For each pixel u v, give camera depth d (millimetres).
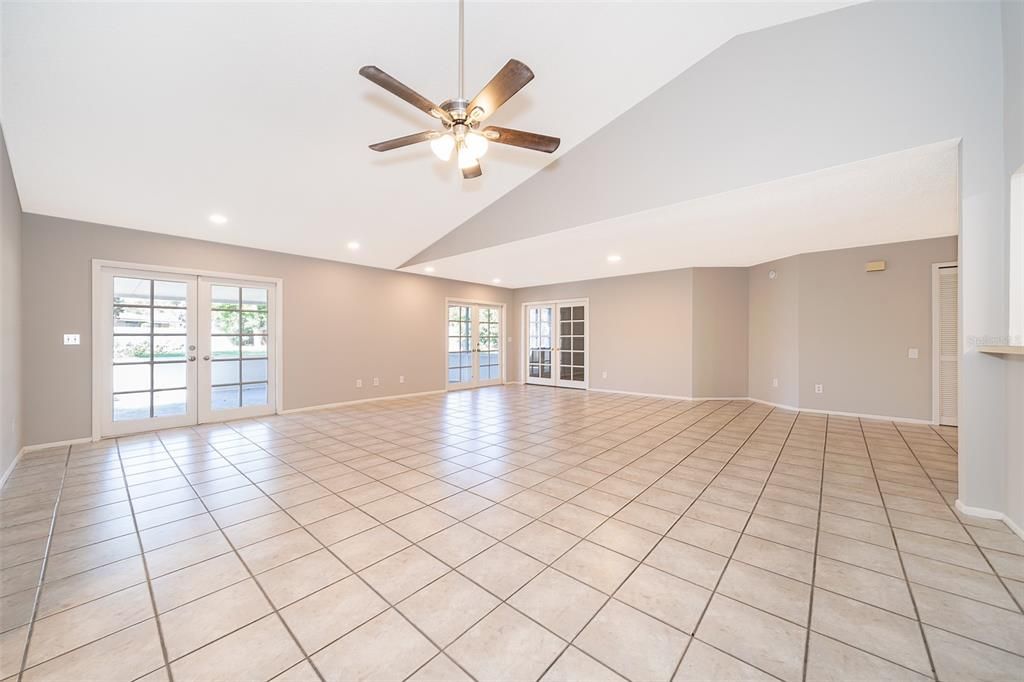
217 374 4875
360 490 2764
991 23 2082
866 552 1952
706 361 6453
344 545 2043
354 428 4598
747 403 6141
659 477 2996
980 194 2152
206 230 4391
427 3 2168
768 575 1776
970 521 2252
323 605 1596
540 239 4211
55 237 3764
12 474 3070
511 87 1882
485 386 8297
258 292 5215
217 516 2375
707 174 2877
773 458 3443
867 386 4984
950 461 3332
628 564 1863
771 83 2600
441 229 5074
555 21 2420
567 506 2492
